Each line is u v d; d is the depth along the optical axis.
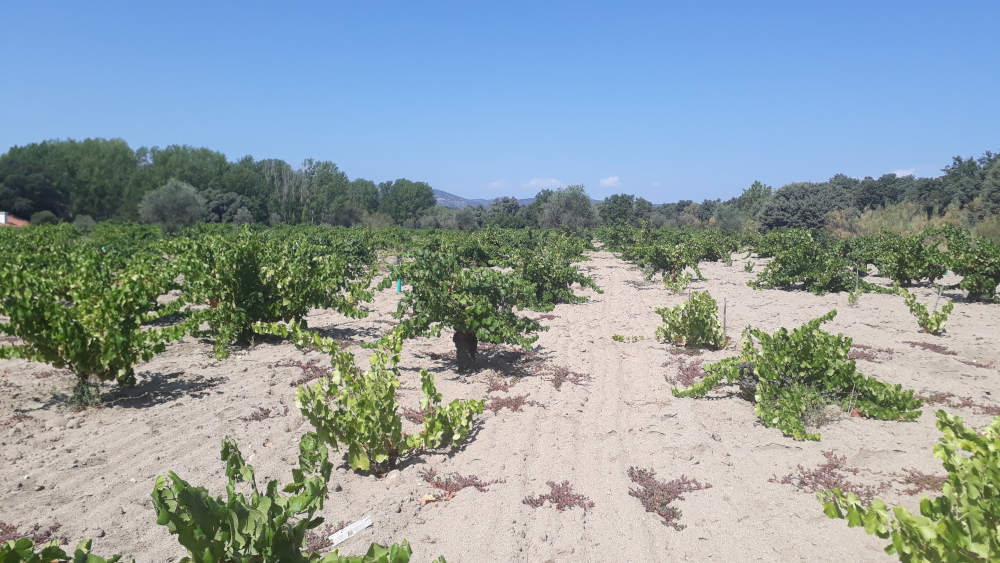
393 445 6.41
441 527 5.12
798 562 4.62
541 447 6.89
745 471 6.22
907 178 85.38
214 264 11.62
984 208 50.31
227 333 10.33
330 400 8.12
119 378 8.02
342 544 4.78
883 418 7.52
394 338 7.12
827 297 19.25
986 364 10.61
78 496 5.44
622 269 29.47
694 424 7.52
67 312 7.70
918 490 5.64
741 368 8.58
